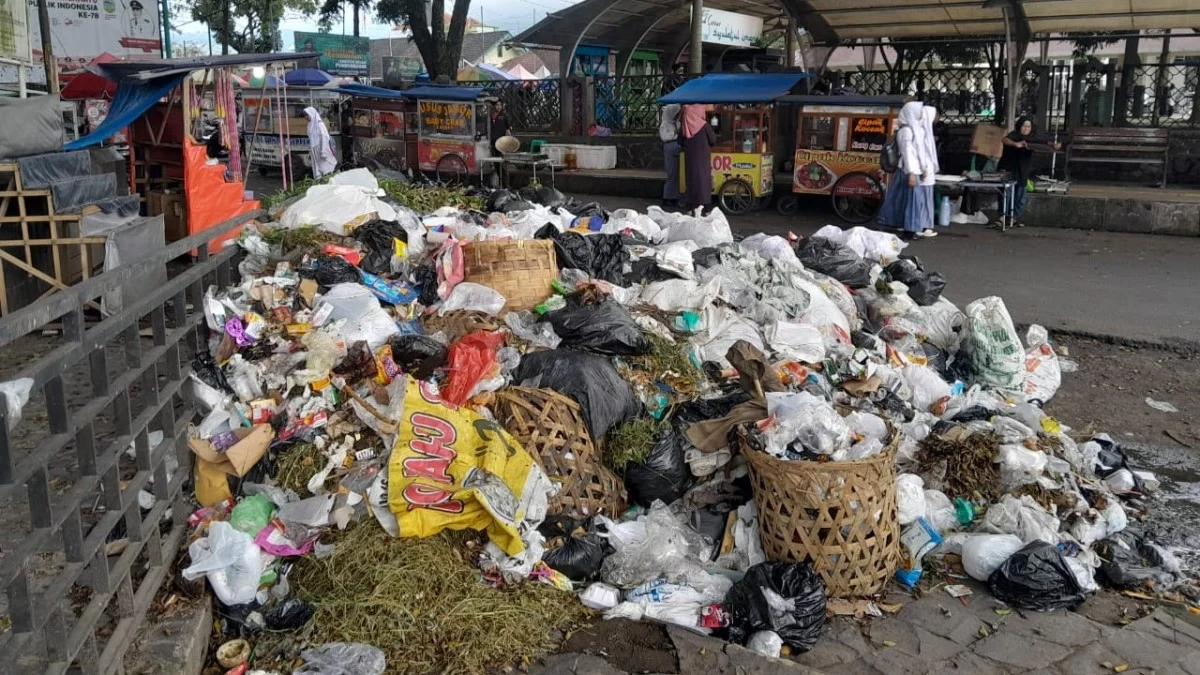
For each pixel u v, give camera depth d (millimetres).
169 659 3127
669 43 22766
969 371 6277
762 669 3400
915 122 12195
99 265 7391
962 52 19359
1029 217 13688
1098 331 7992
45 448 2420
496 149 17109
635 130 19156
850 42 17766
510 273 5328
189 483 4113
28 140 6695
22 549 2289
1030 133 13672
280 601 3590
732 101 13617
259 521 3809
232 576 3502
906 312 6754
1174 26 15305
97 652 2879
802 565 3814
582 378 4363
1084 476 4941
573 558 3928
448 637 3494
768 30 22672
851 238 7852
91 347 2699
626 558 3969
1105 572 4188
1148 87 16031
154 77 8391
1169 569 4211
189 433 4145
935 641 3674
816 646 3639
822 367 5352
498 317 5113
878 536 3898
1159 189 14555
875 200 13570
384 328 4789
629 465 4375
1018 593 3908
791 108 16500
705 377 4984
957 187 13250
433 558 3676
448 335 4902
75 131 14633
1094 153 15562
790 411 4090
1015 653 3600
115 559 3404
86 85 13484
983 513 4461
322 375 4395
